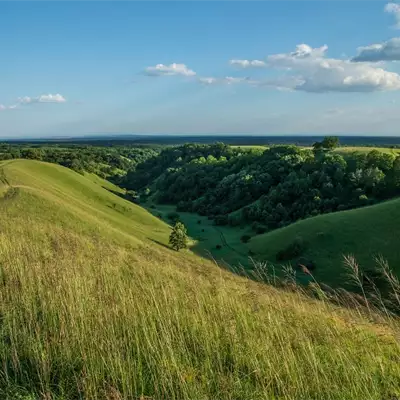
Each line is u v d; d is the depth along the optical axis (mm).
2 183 56656
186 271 10867
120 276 9273
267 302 7523
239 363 5473
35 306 6523
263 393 4801
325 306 7484
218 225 100625
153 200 139250
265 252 60031
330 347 6047
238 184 117250
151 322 6086
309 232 58719
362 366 5602
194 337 6066
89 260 10461
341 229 56125
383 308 6758
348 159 106062
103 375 4926
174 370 5066
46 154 142250
